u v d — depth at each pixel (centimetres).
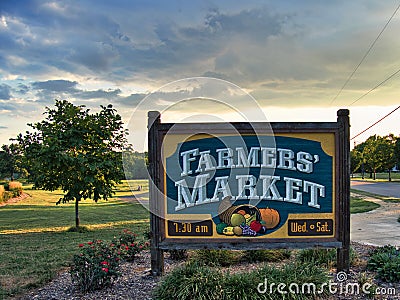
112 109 1211
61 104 1197
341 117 579
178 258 676
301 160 581
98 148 1184
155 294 475
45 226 1413
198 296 449
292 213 582
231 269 602
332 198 582
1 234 1216
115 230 1224
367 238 934
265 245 579
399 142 4622
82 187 1166
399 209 1605
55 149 1108
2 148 4406
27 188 4597
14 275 629
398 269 534
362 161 5678
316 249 632
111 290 513
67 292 516
